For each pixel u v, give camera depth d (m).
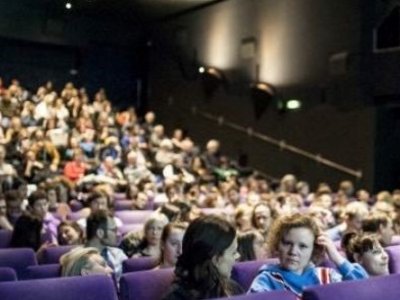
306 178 12.99
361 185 11.77
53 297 2.76
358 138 11.87
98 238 4.58
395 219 6.11
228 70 15.10
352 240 3.99
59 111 15.05
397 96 11.35
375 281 2.73
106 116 15.33
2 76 17.14
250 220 5.58
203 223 2.55
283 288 3.08
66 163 12.77
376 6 11.56
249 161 14.48
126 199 9.61
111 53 18.42
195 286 2.49
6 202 7.13
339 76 12.25
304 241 3.12
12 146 12.98
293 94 13.32
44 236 6.07
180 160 13.86
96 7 16.69
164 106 17.44
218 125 15.44
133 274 3.20
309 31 12.95
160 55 17.69
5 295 2.68
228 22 15.12
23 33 16.92
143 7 16.45
